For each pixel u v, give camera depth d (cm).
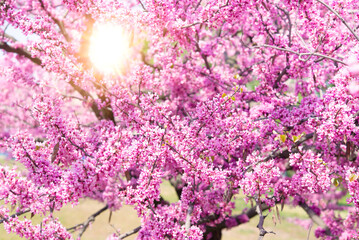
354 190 285
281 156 383
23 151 315
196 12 423
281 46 425
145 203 295
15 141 318
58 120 324
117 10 391
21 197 290
